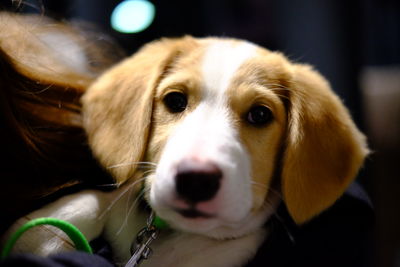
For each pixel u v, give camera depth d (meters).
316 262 0.96
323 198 1.00
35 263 0.60
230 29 2.49
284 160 1.00
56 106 1.04
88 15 2.19
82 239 0.78
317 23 2.24
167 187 0.83
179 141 0.88
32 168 0.91
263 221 1.05
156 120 1.00
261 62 1.03
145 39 2.11
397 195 2.61
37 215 0.90
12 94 0.92
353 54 2.25
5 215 0.86
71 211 0.94
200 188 0.81
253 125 0.97
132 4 2.04
